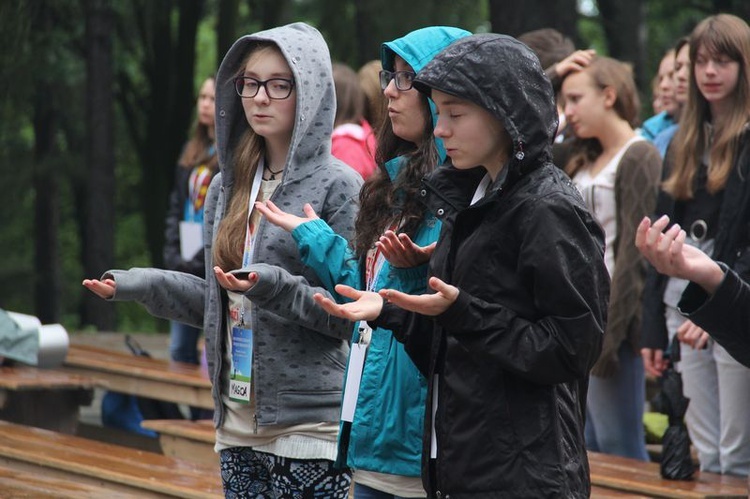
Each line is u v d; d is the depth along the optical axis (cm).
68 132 3631
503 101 504
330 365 671
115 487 952
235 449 688
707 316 493
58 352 1326
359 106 1088
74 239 4966
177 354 1445
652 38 3531
